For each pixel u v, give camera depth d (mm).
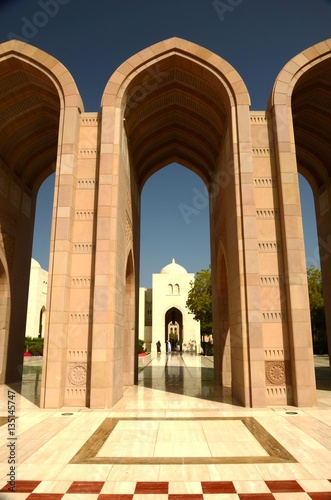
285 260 10727
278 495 4465
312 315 35344
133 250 15188
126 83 11961
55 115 14836
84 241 11023
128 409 9594
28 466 5406
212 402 10578
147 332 50281
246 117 11578
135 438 6883
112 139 11422
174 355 37656
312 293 35031
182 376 17469
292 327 10219
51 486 4715
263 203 11320
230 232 12141
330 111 14664
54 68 11938
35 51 12008
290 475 5094
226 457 5828
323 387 13742
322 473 5168
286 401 10070
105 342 10078
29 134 15602
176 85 13547
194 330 44750
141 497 4406
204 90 13172
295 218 10906
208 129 15039
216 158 15688
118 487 4695
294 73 11898
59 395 9750
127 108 12758
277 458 5773
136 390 12969
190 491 4578
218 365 14781
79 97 11898
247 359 10078
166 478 4988
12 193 15938
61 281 10359
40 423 8086
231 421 8273
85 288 10711
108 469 5301
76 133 11578
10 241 15617
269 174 11523
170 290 45719
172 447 6332
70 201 10938
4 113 14109
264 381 9906
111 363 9977
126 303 15016
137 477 5020
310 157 17625
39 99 14133
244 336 10211
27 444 6477
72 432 7324
